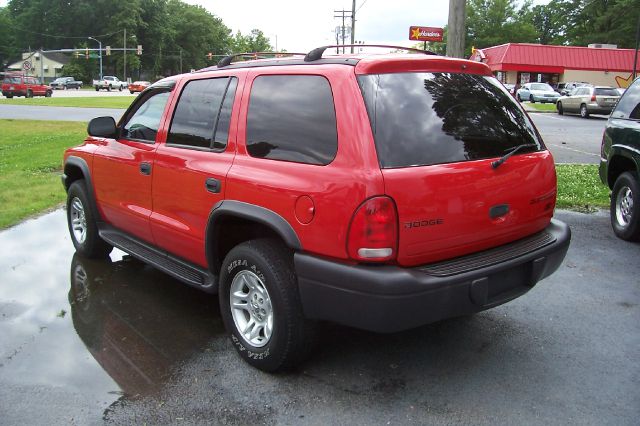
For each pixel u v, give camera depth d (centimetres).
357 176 295
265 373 354
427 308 300
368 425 300
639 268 555
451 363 366
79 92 6494
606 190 888
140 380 346
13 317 436
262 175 341
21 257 583
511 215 349
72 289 496
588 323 428
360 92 310
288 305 330
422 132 317
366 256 294
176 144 424
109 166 498
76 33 10800
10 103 3391
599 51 5566
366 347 388
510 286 345
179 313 446
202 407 317
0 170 1074
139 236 482
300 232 318
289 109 342
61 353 379
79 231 583
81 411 313
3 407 316
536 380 346
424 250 308
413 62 334
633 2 6706
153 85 479
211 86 407
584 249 616
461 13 1096
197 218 392
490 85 378
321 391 333
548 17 10269
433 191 305
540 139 396
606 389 336
